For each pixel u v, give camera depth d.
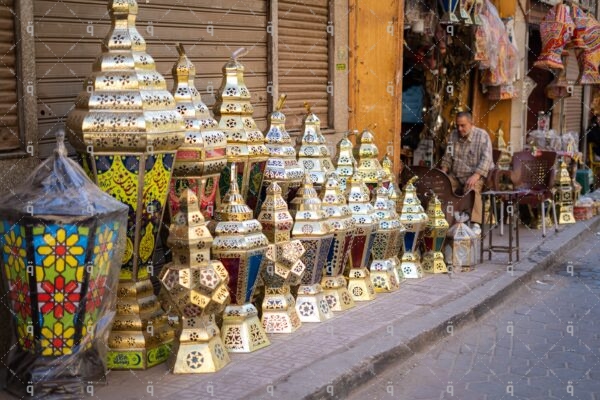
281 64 7.62
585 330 6.57
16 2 4.66
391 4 8.96
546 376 5.41
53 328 4.12
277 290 5.52
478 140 9.49
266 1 7.20
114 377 4.54
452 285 7.19
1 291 4.36
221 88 5.58
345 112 8.66
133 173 4.50
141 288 4.75
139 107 4.43
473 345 6.04
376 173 7.10
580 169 14.54
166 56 6.09
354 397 4.84
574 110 17.59
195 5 6.34
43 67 4.97
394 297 6.65
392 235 6.73
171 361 4.68
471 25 10.29
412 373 5.35
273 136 5.94
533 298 7.63
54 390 4.16
